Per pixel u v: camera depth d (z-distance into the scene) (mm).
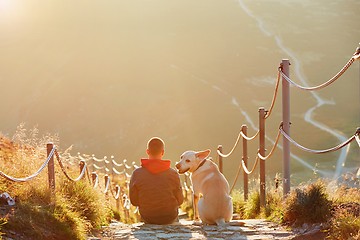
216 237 7539
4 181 8211
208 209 8570
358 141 6289
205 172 9133
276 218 8586
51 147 8609
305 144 63500
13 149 12273
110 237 7672
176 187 8578
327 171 41406
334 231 6805
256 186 11734
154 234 7738
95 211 8562
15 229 6516
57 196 7832
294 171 43938
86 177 11625
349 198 8344
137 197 8578
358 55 6801
